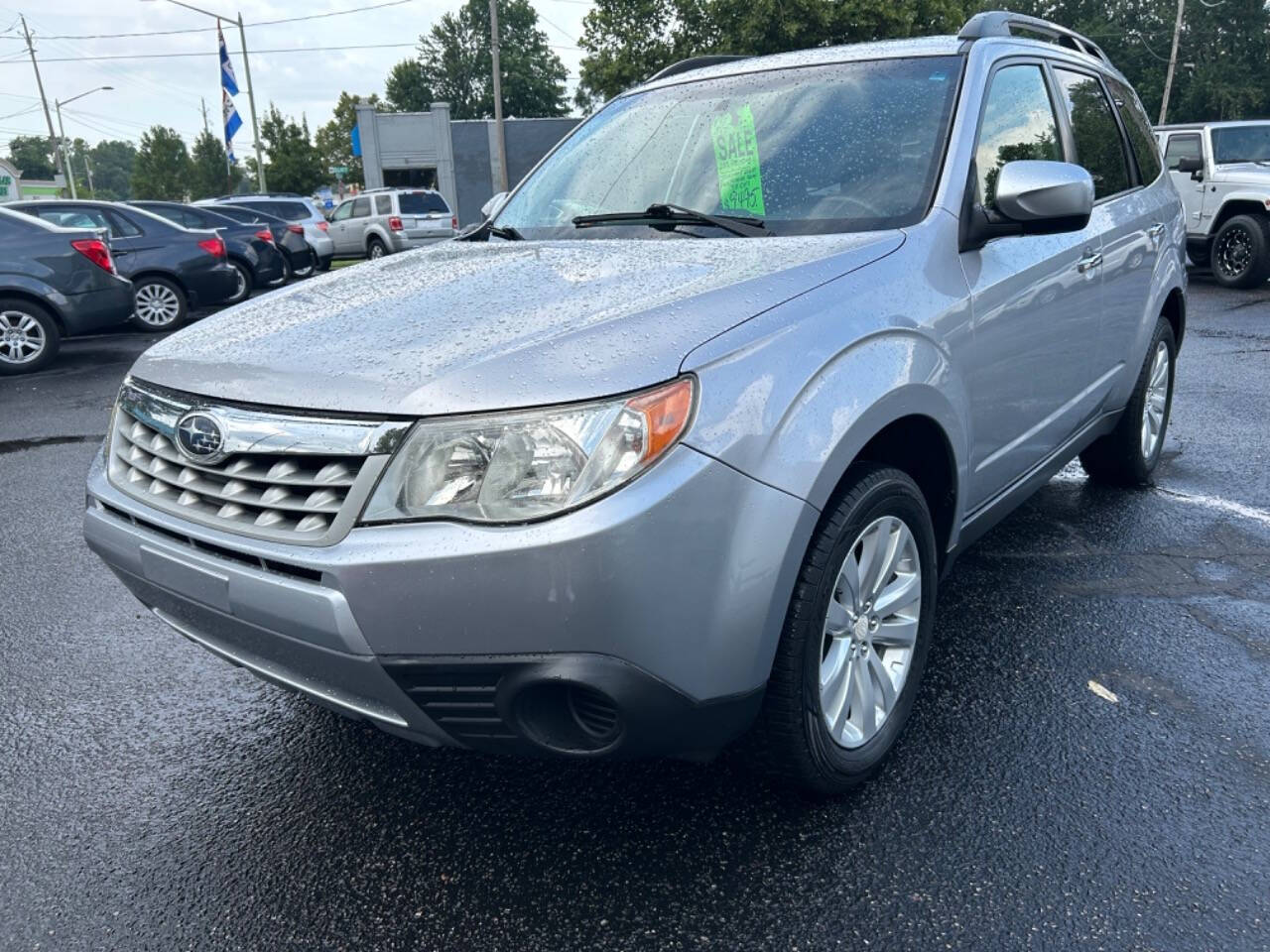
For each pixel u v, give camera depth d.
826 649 2.31
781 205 2.85
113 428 2.47
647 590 1.83
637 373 1.88
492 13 30.80
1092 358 3.65
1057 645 3.21
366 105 38.03
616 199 3.19
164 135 77.62
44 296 9.27
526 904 2.13
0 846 2.40
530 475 1.81
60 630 3.63
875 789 2.47
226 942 2.07
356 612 1.86
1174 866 2.18
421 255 3.00
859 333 2.24
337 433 1.91
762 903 2.10
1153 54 61.69
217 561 2.05
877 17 24.95
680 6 27.06
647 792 2.50
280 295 2.73
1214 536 4.12
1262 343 8.72
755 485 1.96
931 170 2.77
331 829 2.42
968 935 2.00
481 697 1.91
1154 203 4.27
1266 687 2.92
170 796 2.59
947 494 2.69
